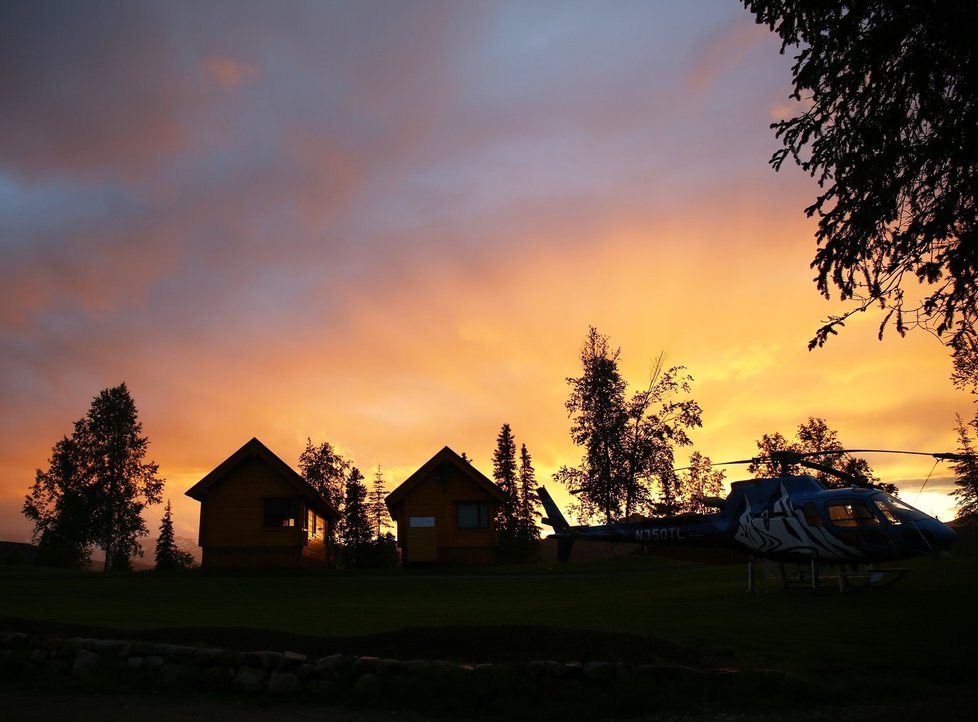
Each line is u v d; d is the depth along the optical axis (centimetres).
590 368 5034
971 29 748
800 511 1762
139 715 876
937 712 762
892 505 1708
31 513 5503
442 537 3772
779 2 875
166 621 1458
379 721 856
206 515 3622
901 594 1578
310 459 7050
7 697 991
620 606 1612
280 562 3569
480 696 903
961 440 3203
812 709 816
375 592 2289
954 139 791
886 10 800
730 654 994
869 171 810
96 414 5709
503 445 8581
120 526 5591
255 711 902
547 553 7831
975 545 2856
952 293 855
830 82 855
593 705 860
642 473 4847
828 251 873
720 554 1959
